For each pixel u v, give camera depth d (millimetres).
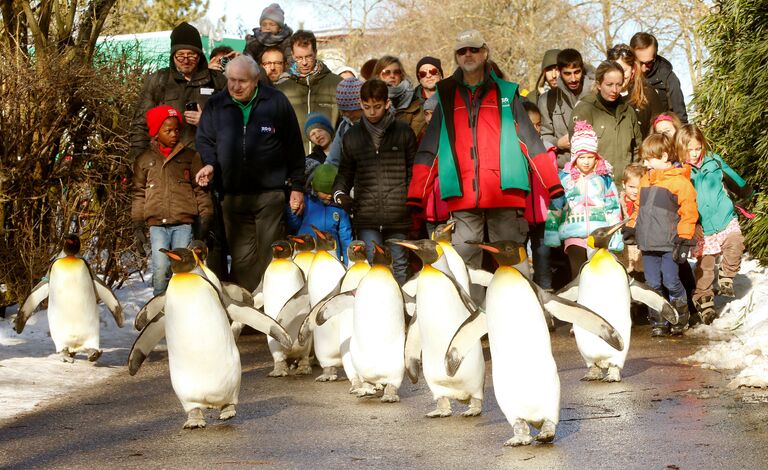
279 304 9148
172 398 8375
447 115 10656
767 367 8344
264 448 6504
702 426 6773
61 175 13055
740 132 15633
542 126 13656
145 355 7430
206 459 6215
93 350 9961
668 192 11406
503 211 10680
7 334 11539
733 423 6816
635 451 6156
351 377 8492
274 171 12211
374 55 54531
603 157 12914
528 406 6305
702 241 11789
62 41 13609
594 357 8594
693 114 17344
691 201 11297
